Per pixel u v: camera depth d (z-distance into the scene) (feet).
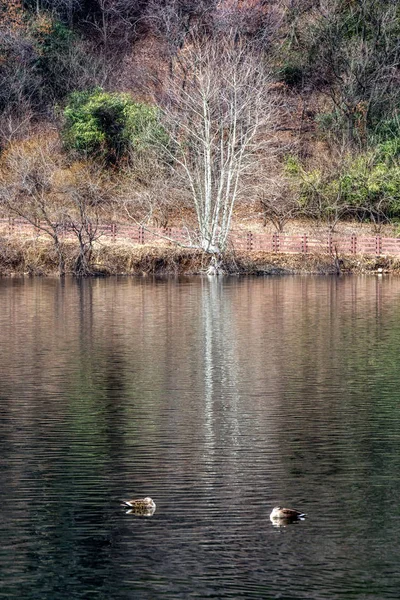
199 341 172.24
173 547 76.13
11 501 85.87
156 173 318.86
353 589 69.56
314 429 109.40
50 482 90.79
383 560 73.82
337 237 323.78
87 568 72.54
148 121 334.24
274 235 315.37
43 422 112.88
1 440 104.99
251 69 323.98
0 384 134.31
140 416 115.65
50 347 165.58
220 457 98.63
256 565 73.15
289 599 68.28
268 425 111.24
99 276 296.10
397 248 320.50
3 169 327.47
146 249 300.81
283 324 194.70
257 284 277.44
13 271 295.69
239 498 86.48
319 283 282.15
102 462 96.94
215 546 76.13
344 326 191.72
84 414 116.67
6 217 309.22
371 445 102.78
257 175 308.81
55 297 241.76
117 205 322.96
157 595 68.90
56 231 295.48
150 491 88.43
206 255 302.66
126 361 152.15
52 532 79.10
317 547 76.02
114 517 82.02
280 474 93.15
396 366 147.02
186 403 122.83
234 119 286.05
